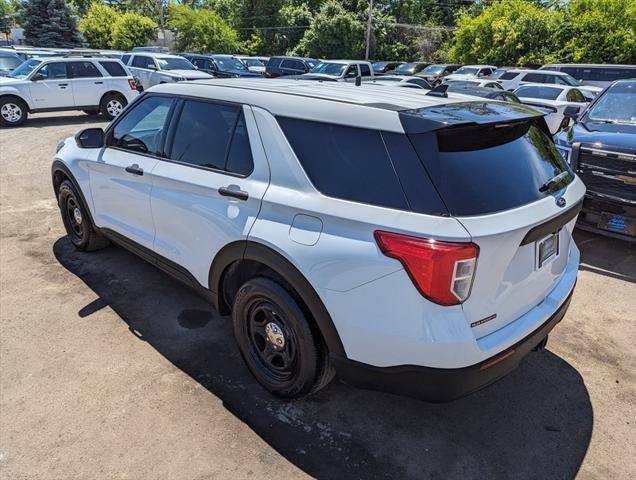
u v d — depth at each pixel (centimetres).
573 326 375
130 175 359
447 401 221
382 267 213
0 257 459
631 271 479
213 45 4338
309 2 4841
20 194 668
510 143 252
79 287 405
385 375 226
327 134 247
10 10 7369
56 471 229
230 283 305
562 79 1808
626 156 473
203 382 296
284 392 276
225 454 243
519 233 215
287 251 243
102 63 1395
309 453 246
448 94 304
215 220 286
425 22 5097
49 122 1359
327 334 239
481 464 243
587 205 512
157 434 253
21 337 332
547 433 265
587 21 2594
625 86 631
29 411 265
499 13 3031
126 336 339
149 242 357
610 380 311
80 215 449
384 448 251
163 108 349
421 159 215
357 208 224
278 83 332
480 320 220
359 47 4053
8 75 1391
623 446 257
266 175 266
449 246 199
